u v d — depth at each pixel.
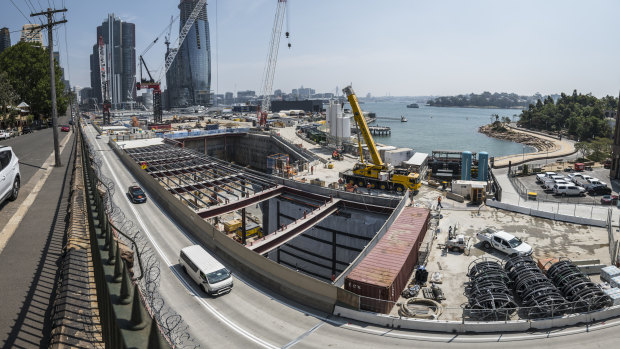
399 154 103.81
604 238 45.72
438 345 26.52
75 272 13.88
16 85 118.81
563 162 113.00
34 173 40.34
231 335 26.94
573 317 28.62
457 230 49.88
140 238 42.22
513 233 48.25
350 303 30.31
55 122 47.25
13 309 12.80
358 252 60.56
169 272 35.41
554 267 33.94
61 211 24.56
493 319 29.33
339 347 26.09
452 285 35.56
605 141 119.00
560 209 61.22
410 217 47.19
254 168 165.62
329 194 63.72
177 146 119.81
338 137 134.62
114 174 75.12
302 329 28.25
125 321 7.51
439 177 92.12
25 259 16.70
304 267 67.06
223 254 39.22
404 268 35.00
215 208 55.53
